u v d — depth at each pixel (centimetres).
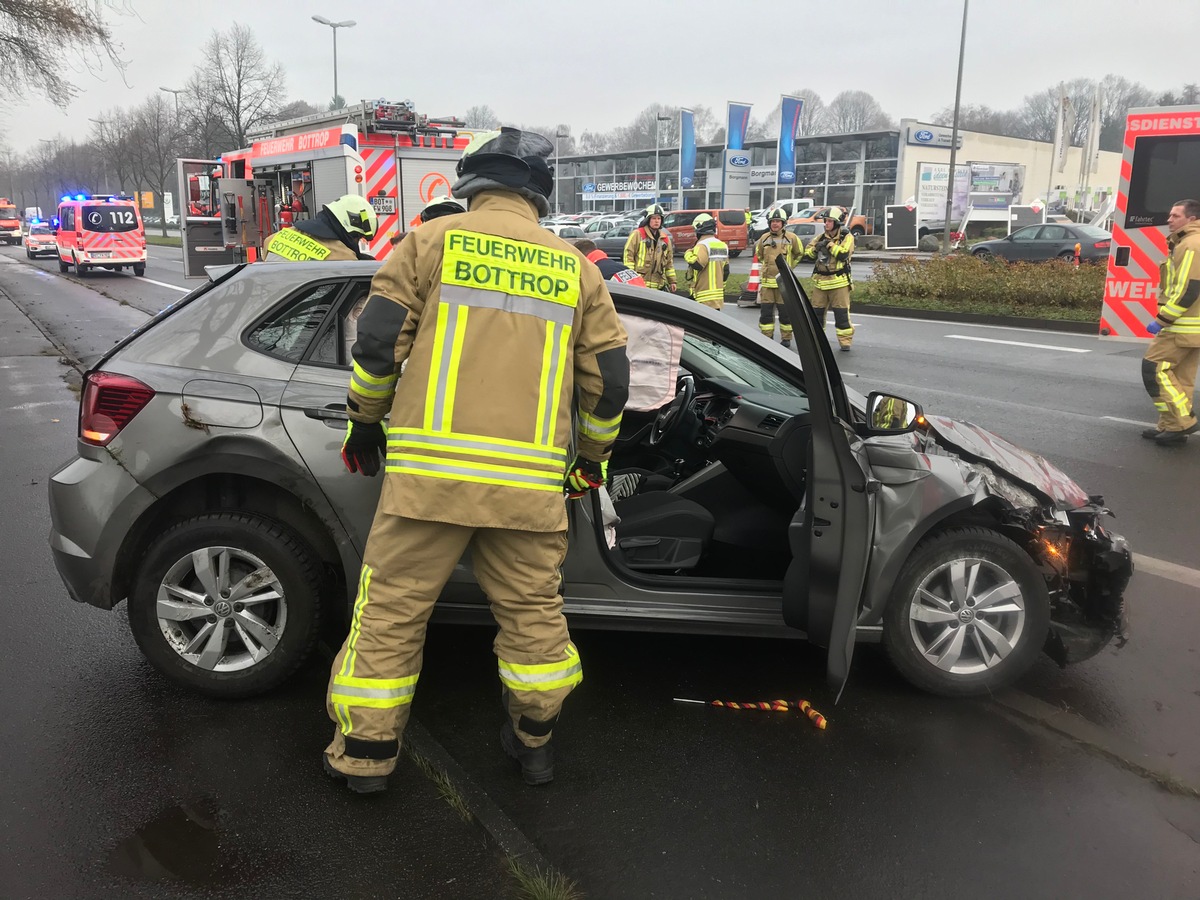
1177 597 423
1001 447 355
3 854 243
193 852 246
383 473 297
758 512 381
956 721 320
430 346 233
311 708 317
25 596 410
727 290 1881
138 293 1997
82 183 8238
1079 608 347
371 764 258
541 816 265
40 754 288
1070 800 278
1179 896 238
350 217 609
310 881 236
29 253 3884
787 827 262
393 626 250
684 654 365
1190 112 917
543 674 258
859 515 276
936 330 1380
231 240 1527
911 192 4838
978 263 1622
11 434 723
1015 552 319
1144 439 714
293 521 313
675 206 6200
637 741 305
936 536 321
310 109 4400
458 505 231
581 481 264
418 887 235
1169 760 298
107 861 242
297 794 271
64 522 305
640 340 368
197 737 299
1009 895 238
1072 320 1353
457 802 268
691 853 251
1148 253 960
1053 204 4659
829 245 1145
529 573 252
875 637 317
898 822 266
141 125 4844
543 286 239
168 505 316
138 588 306
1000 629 326
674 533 362
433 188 1255
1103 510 343
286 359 310
